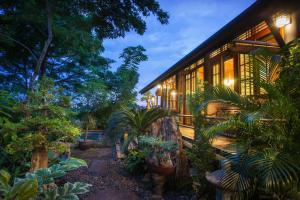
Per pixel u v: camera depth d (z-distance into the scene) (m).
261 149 2.47
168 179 4.31
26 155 4.32
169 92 12.66
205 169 3.67
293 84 2.52
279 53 2.81
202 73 9.02
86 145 8.88
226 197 2.77
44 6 8.44
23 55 11.84
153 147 4.38
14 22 9.84
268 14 3.79
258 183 2.45
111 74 14.81
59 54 12.48
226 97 2.78
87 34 10.70
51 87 4.32
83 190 2.75
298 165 2.21
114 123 7.21
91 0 8.29
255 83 2.75
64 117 4.30
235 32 4.56
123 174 5.38
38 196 2.66
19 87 11.21
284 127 2.50
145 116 6.42
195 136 3.89
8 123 3.70
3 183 2.41
